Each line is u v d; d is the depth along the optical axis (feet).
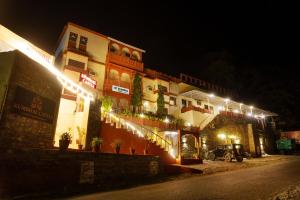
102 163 42.14
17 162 30.12
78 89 52.90
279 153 124.98
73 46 93.20
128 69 106.52
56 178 34.47
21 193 29.86
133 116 81.46
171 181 45.34
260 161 78.07
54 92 43.62
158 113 100.32
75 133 57.67
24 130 35.01
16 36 45.55
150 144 62.54
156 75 116.67
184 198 28.45
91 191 35.76
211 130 99.35
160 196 30.35
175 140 79.15
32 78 37.40
